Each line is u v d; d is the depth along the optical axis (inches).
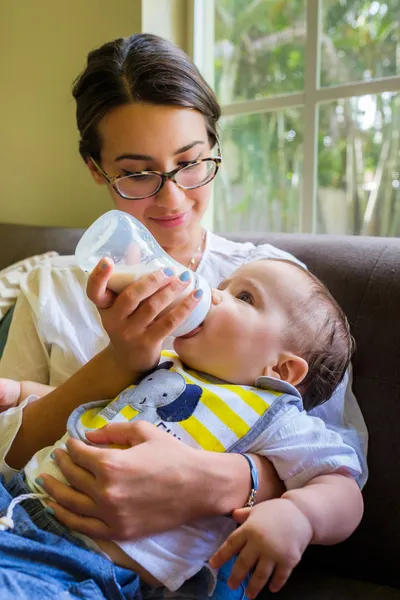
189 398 30.7
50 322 40.3
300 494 28.6
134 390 31.7
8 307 47.3
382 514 35.7
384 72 52.8
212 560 26.7
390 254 39.7
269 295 33.9
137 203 38.5
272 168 61.2
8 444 34.3
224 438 29.9
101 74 38.0
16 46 71.7
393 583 35.7
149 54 37.7
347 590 34.7
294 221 60.4
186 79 37.7
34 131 71.9
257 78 61.4
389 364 36.6
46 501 28.7
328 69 56.1
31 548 25.6
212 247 44.2
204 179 39.7
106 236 31.1
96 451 26.9
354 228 56.2
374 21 52.7
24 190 74.9
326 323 34.9
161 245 40.6
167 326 30.0
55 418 34.2
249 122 62.2
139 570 27.2
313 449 30.3
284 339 33.5
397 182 52.6
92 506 26.9
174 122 36.5
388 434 36.1
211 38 63.9
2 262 60.7
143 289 28.9
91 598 24.8
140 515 26.6
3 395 36.6
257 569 26.1
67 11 65.0
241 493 28.8
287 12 58.1
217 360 32.4
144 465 26.5
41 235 60.4
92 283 28.5
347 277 39.7
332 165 56.7
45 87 69.3
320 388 35.5
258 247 43.6
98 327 40.9
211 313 32.5
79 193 68.1
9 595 23.3
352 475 31.7
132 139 36.5
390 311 37.2
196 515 27.8
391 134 52.5
